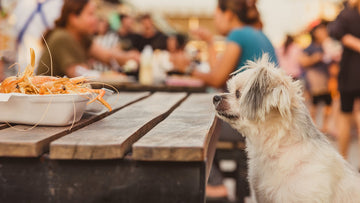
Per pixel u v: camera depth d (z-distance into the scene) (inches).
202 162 48.4
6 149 48.5
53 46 133.5
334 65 279.3
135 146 47.4
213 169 142.8
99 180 49.4
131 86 153.7
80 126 64.3
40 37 146.1
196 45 228.5
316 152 79.5
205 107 94.7
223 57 129.5
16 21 149.7
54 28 142.7
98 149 48.0
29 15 146.6
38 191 50.0
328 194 75.6
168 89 154.0
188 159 47.2
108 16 237.1
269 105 78.0
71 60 133.3
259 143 83.0
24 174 49.9
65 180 49.6
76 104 61.2
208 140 58.7
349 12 176.1
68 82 64.1
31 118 60.6
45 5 146.5
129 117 74.2
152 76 173.2
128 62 192.9
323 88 278.8
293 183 77.6
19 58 107.9
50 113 60.1
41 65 131.5
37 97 58.5
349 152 204.7
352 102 180.4
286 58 294.0
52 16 145.9
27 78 62.4
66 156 48.3
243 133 86.1
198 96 126.6
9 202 50.3
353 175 83.4
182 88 153.7
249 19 136.2
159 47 227.6
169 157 47.3
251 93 79.9
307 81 282.4
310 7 378.3
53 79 64.5
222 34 141.7
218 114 85.3
